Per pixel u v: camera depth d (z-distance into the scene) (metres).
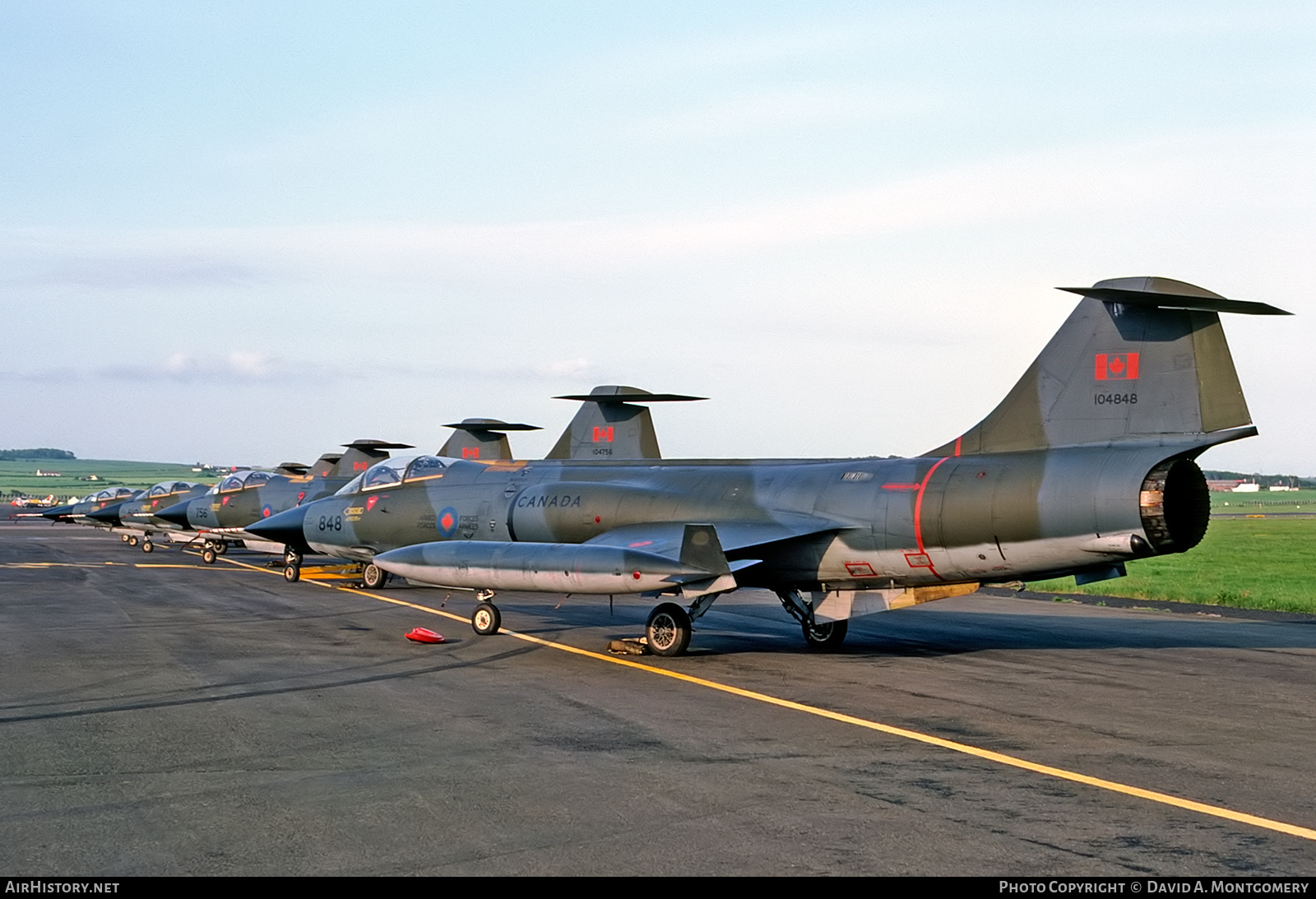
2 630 16.53
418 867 6.01
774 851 6.32
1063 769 8.41
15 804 7.20
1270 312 12.33
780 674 13.20
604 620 18.95
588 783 7.82
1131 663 14.31
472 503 19.61
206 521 35.22
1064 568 13.71
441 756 8.65
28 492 174.88
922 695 11.70
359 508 21.30
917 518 14.32
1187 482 13.31
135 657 13.84
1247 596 23.98
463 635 16.64
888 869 6.03
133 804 7.22
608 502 17.69
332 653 14.45
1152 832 6.77
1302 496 187.75
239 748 8.88
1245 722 10.33
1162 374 13.22
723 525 15.98
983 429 14.62
